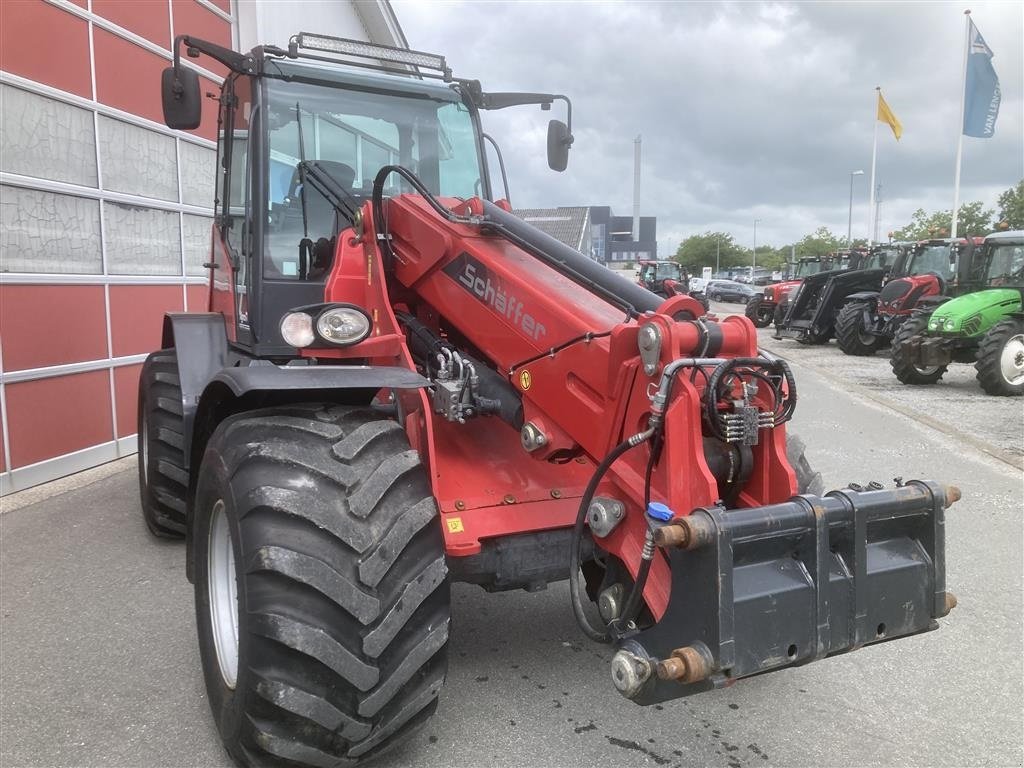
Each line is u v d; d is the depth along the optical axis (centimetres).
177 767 257
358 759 230
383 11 1327
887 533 223
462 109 418
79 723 283
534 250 279
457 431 311
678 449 211
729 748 272
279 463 228
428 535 235
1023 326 1068
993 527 517
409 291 340
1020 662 341
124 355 706
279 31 991
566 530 279
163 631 357
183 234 802
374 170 393
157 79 752
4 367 570
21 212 584
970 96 2250
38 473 604
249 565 217
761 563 203
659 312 229
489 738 273
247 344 386
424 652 226
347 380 243
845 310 1605
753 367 225
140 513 533
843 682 322
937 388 1159
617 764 261
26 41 586
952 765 266
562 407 255
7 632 356
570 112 437
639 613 240
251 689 215
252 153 367
